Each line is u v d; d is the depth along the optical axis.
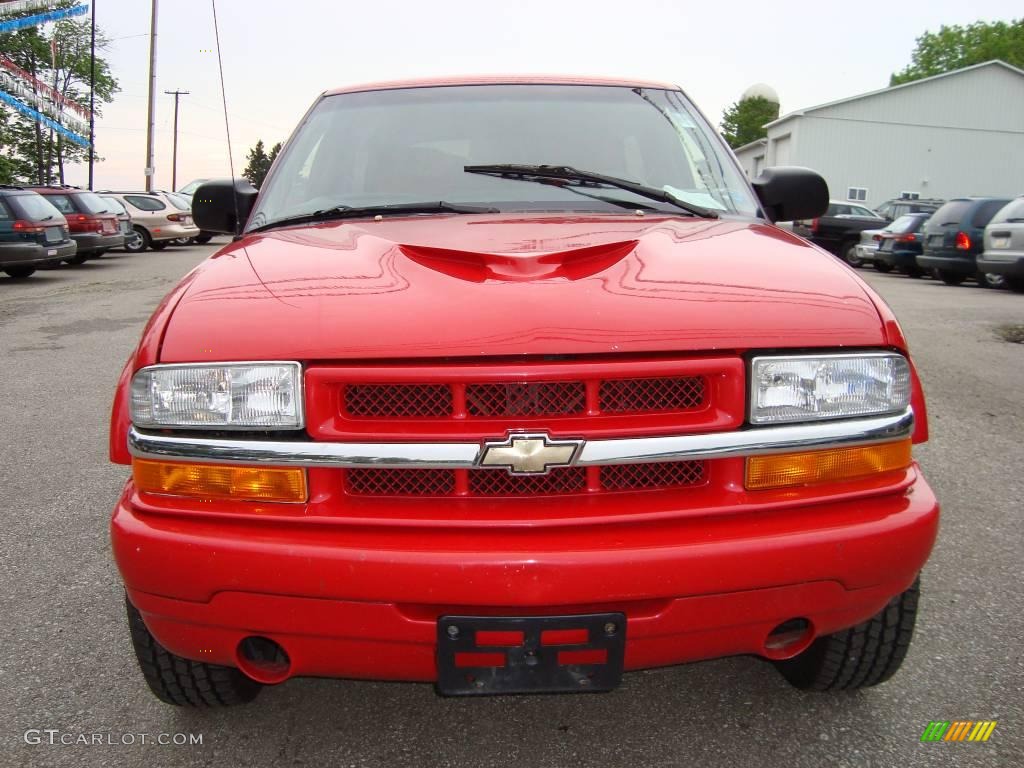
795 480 1.88
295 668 1.92
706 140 3.14
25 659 2.75
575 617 1.76
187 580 1.81
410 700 2.53
